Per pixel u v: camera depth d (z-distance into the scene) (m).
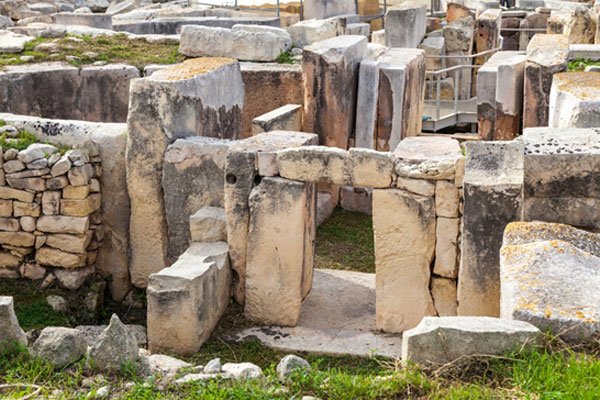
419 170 7.46
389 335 7.84
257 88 11.80
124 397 5.22
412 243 7.65
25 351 5.63
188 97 8.80
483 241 7.12
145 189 8.84
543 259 5.73
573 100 8.76
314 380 5.34
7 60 11.84
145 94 8.66
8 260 8.73
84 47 12.68
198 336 7.52
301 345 7.64
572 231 6.26
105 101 11.49
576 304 5.30
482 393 4.96
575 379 4.87
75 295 8.77
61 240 8.59
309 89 11.30
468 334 5.20
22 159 8.37
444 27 16.97
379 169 7.56
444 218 7.53
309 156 7.71
